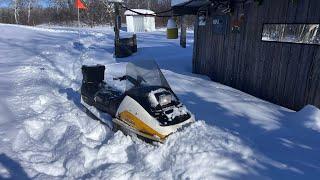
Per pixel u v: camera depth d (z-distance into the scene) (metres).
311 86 5.70
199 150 3.74
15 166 3.71
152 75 4.60
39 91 7.15
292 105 6.15
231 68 8.09
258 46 6.99
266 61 6.77
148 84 4.55
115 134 4.42
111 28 37.31
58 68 10.60
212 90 7.21
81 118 5.36
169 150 3.86
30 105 6.09
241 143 4.07
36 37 22.16
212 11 8.77
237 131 4.71
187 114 4.26
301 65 5.88
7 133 4.63
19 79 8.46
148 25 32.72
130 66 4.62
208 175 3.44
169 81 7.96
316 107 5.56
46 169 3.73
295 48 5.97
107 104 4.92
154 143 4.02
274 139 4.44
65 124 5.09
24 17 49.16
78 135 4.59
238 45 7.73
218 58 8.66
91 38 23.00
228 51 8.17
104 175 3.57
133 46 14.34
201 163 3.57
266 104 6.29
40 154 4.09
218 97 6.61
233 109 5.79
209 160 3.60
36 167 3.74
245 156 3.80
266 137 4.51
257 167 3.61
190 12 9.46
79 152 4.03
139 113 4.16
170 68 10.61
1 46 16.38
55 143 4.49
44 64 11.07
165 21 38.41
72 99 6.65
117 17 12.85
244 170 3.53
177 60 12.01
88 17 43.91
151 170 3.66
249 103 6.24
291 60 6.09
